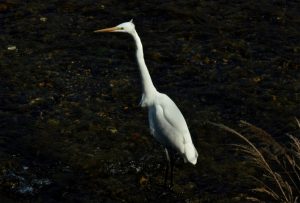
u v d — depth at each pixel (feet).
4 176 37.04
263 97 47.26
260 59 53.42
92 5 62.75
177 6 63.00
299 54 54.29
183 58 53.11
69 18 60.03
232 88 48.52
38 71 49.98
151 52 53.98
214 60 53.01
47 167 38.19
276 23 60.08
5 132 41.55
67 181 36.94
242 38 57.11
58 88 47.57
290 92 48.03
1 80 48.37
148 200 35.55
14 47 53.83
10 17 59.52
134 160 39.24
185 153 35.83
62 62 51.78
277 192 36.11
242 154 40.06
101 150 40.06
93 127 42.52
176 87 48.67
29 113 43.98
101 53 53.88
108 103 45.88
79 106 45.21
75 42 55.52
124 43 55.83
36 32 56.85
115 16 60.75
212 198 35.78
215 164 39.06
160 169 38.55
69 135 41.55
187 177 37.81
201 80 49.75
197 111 45.32
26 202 35.01
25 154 39.34
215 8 62.95
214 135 42.27
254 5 63.67
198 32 57.98
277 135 42.47
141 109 45.29
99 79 49.39
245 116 44.83
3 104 45.03
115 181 37.11
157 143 41.14
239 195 36.04
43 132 41.73
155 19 60.54
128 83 48.91
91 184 36.76
